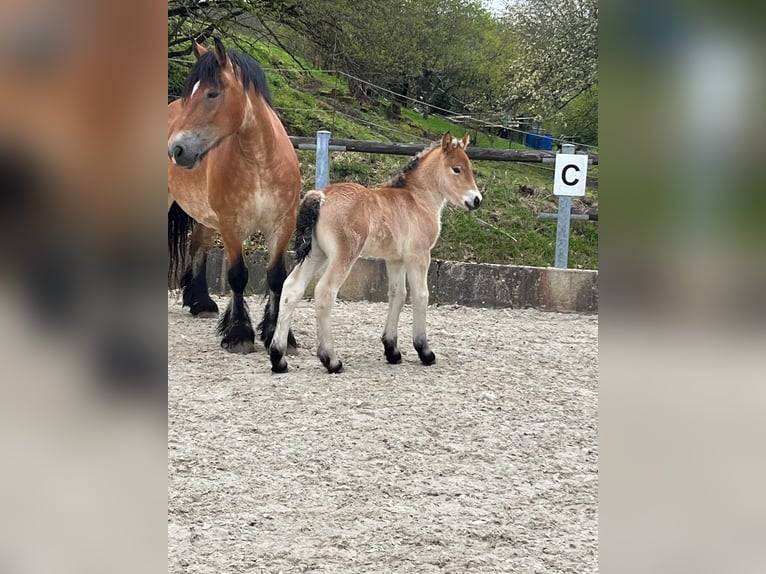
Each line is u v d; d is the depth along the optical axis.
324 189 5.59
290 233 6.31
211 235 7.56
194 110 5.41
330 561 2.68
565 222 9.23
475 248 11.36
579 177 9.02
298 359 6.07
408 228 5.78
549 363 6.26
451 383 5.43
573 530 3.03
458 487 3.46
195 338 6.77
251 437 4.08
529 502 3.32
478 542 2.89
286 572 2.58
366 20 14.13
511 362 6.24
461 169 5.90
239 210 6.07
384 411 4.66
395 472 3.64
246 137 5.79
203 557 2.67
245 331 6.28
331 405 4.75
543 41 16.03
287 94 15.02
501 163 14.22
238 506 3.16
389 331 5.98
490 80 16.69
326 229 5.46
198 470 3.57
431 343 6.84
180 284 7.79
